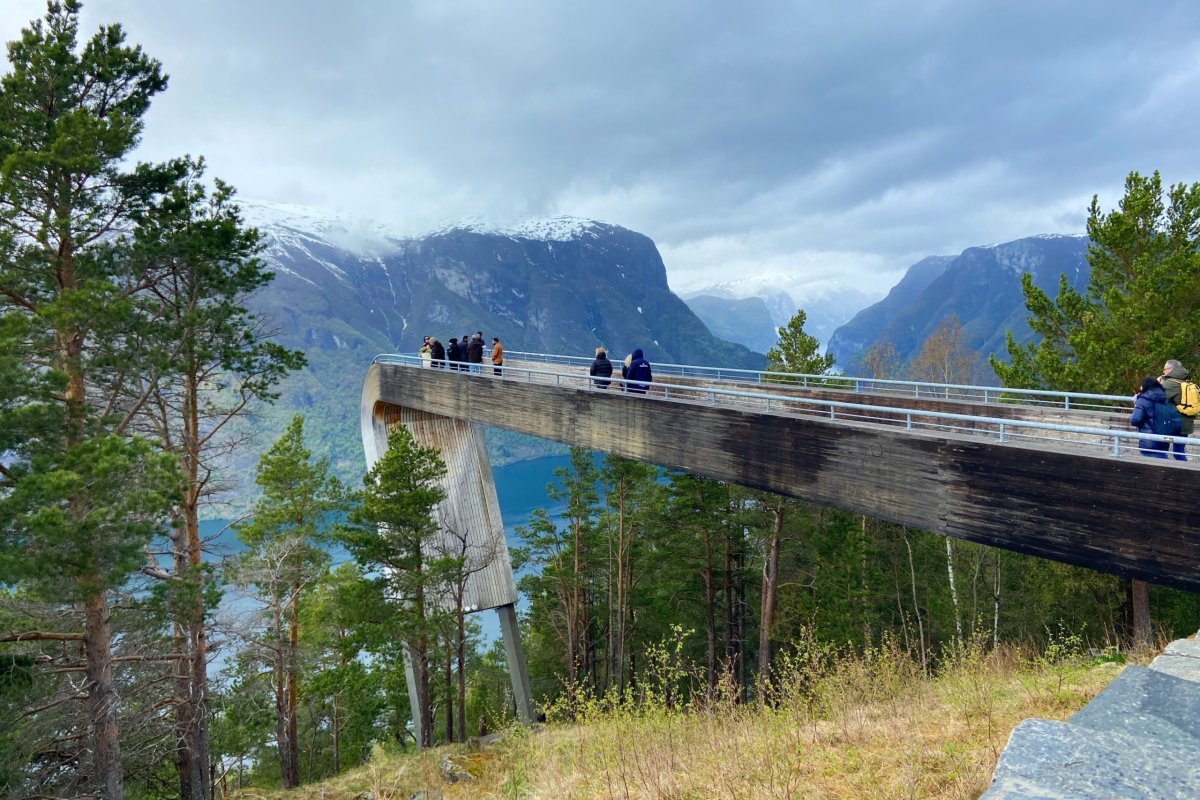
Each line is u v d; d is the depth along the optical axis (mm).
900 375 36125
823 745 5773
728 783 5156
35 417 9531
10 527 8961
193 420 14883
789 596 27281
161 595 11961
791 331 24078
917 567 28891
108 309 10703
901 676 8211
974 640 8812
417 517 18812
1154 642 12172
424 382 22453
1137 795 2691
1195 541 6031
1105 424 10430
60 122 11117
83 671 12008
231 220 13859
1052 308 17641
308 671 24609
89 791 12328
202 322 13383
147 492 10188
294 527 20688
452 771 11828
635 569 30891
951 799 4121
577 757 7254
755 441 10617
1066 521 6988
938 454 8156
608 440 13945
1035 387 17609
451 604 23969
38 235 11219
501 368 18438
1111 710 3686
